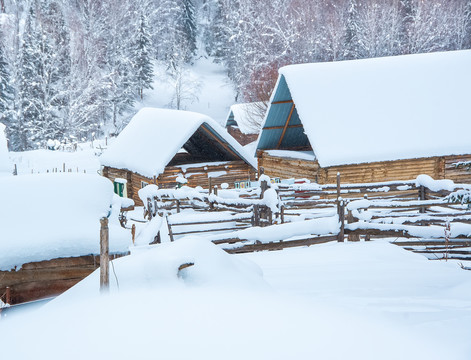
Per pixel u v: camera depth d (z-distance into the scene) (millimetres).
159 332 2691
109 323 2834
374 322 3539
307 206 17328
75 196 9039
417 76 26094
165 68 83750
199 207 17000
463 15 69312
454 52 27375
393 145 23719
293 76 25141
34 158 45781
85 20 74438
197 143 30359
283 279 8312
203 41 96438
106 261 5176
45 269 8391
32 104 58188
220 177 27859
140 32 74000
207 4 99938
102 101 66625
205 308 3154
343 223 11000
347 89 25250
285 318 3010
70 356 2436
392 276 8305
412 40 67062
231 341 2586
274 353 2463
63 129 59469
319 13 70812
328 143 23500
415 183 14367
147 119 30984
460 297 6797
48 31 66375
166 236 14523
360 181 23891
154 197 17422
